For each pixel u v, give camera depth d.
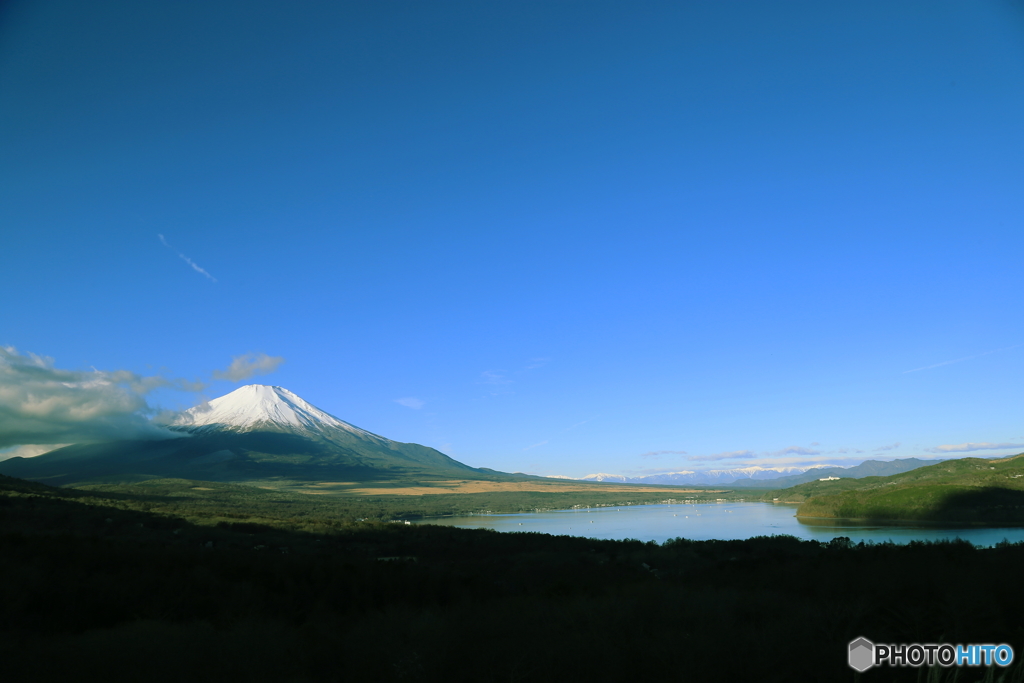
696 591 15.02
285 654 10.20
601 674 8.91
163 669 9.47
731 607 12.12
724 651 8.91
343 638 11.12
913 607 10.94
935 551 23.05
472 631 10.77
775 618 11.21
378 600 17.83
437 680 9.12
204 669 9.50
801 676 8.52
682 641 9.31
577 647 9.51
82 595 15.09
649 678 8.76
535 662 9.24
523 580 23.72
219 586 18.30
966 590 11.27
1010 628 10.02
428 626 10.96
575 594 16.55
